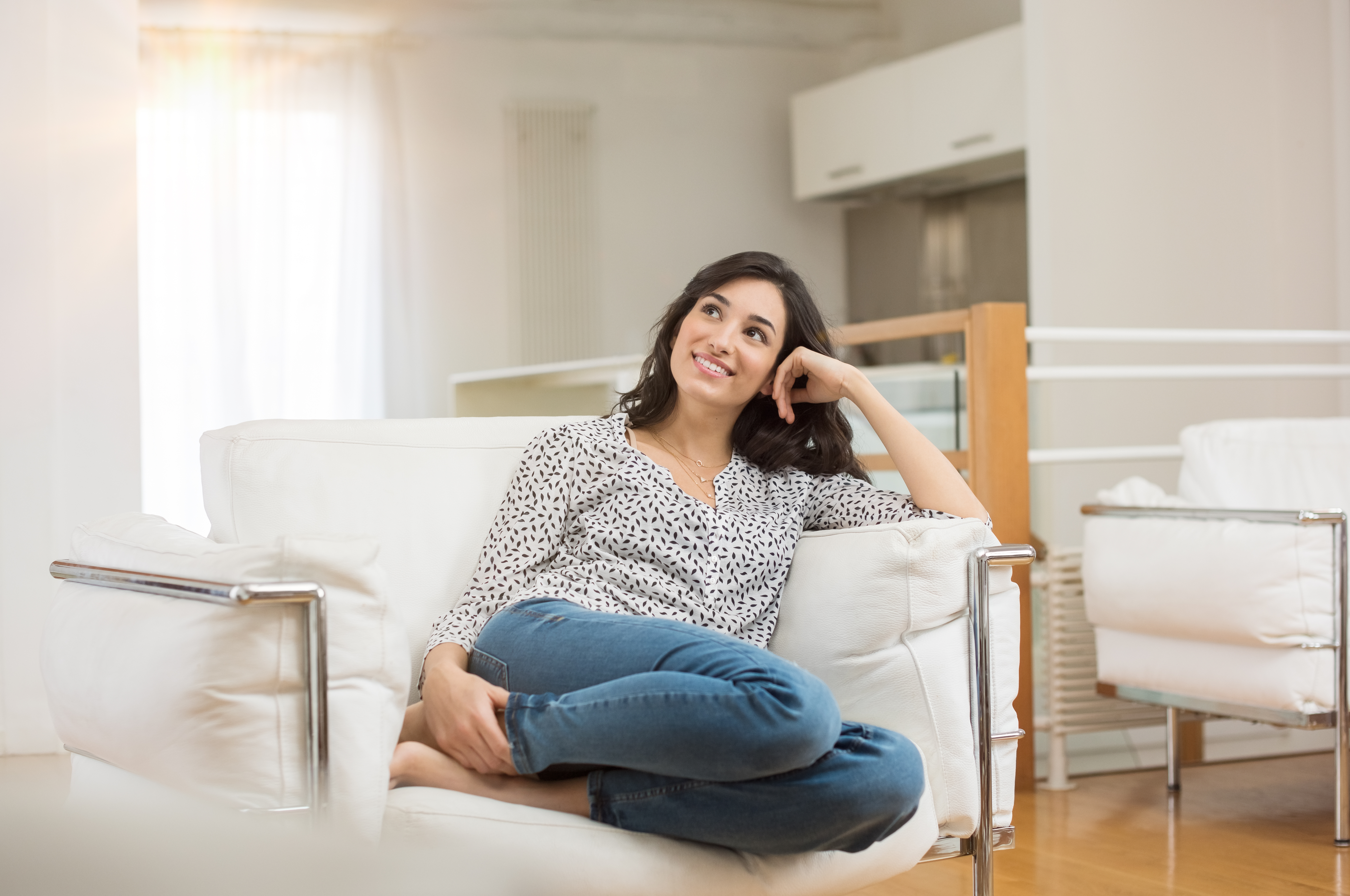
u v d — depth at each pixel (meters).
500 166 6.37
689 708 1.17
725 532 1.56
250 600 1.10
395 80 6.21
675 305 1.75
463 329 6.29
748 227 6.77
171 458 5.77
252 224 5.93
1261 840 2.27
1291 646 2.23
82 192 3.09
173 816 0.48
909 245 6.56
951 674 1.45
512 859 1.15
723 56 6.76
